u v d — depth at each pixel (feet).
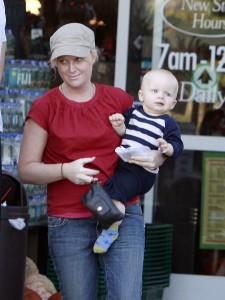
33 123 20.75
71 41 20.44
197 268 30.68
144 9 30.71
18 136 29.50
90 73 20.94
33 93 30.07
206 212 30.60
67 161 20.68
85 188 20.59
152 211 30.66
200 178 30.63
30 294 26.55
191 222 30.60
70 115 20.66
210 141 30.63
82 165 20.06
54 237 20.90
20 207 18.80
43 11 30.81
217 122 30.68
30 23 30.81
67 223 20.68
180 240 30.66
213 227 30.60
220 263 30.68
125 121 20.99
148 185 20.88
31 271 28.25
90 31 20.88
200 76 30.71
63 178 20.35
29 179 20.66
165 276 29.78
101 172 20.61
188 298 30.66
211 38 30.66
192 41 30.68
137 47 30.76
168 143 20.57
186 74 30.73
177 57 30.71
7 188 20.15
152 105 20.75
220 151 30.60
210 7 30.58
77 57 20.48
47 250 30.30
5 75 29.84
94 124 20.65
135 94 30.76
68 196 20.68
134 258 20.65
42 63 30.30
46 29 30.81
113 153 20.81
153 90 20.75
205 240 30.63
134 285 20.52
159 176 30.60
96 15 30.71
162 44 30.73
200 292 30.71
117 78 30.76
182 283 30.63
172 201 30.60
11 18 30.58
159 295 29.94
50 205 20.98
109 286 20.77
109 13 30.68
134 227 20.92
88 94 20.99
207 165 30.60
